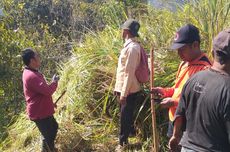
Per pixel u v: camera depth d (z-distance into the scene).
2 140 6.91
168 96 4.34
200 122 2.97
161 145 5.46
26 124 6.80
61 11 12.99
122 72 5.19
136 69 5.19
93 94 6.26
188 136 3.08
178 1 6.34
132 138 5.80
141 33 6.11
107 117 6.18
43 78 5.41
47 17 13.24
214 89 2.88
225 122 2.82
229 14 5.73
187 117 3.11
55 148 5.77
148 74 5.27
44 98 5.42
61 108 6.53
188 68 3.72
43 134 5.54
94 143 5.95
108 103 6.12
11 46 8.50
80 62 6.60
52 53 9.70
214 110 2.86
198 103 2.97
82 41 7.57
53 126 5.60
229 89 2.81
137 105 5.72
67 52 9.61
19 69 8.55
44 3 13.39
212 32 5.46
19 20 11.28
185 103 3.14
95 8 12.64
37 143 6.24
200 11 5.84
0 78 8.45
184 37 3.66
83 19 12.12
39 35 11.24
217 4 5.75
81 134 6.09
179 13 6.15
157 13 6.56
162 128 5.54
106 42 6.56
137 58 5.13
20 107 8.25
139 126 5.76
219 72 2.92
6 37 8.52
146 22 6.36
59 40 10.52
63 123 6.23
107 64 6.32
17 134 6.74
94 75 6.26
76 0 13.27
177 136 3.36
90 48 6.69
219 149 2.89
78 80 6.43
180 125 3.29
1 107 8.21
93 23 11.21
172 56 5.63
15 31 8.76
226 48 2.88
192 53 3.69
